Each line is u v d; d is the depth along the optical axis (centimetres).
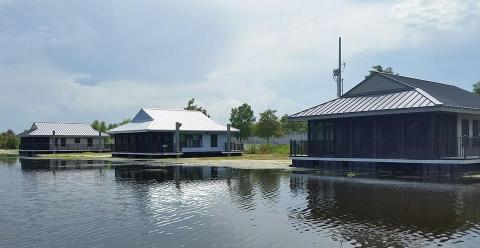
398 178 2083
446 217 1128
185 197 1540
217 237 959
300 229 1025
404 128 2500
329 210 1255
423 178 2080
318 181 1984
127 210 1295
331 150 2788
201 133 4794
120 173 2597
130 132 4709
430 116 2372
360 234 969
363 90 2825
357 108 2534
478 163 2367
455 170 2183
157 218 1170
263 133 6172
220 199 1484
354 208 1278
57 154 6194
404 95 2489
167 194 1622
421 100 2322
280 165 3145
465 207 1261
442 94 2656
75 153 6438
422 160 2259
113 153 5138
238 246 887
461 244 875
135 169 2916
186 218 1165
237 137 6109
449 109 2216
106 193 1680
